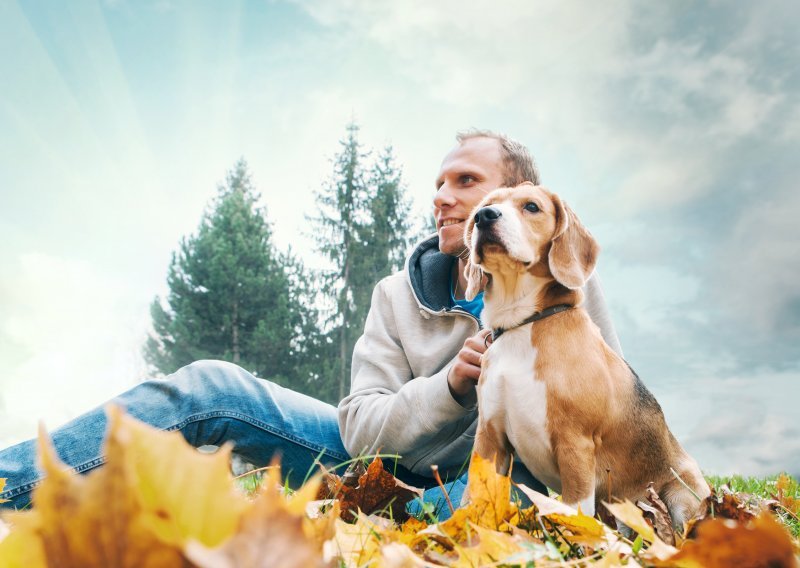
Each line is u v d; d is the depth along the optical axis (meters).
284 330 31.52
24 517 0.63
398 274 3.44
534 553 1.25
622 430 2.52
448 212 3.16
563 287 2.59
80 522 0.62
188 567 0.63
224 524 0.66
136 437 0.63
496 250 2.49
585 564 1.34
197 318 31.72
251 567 0.62
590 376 2.41
